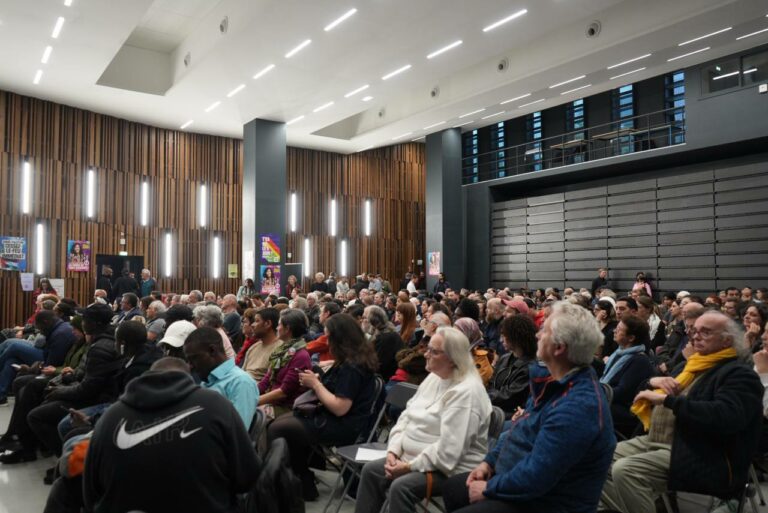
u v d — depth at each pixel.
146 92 13.37
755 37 12.04
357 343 3.93
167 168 16.30
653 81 15.70
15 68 11.81
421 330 6.82
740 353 3.04
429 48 10.95
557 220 17.12
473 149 20.30
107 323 4.70
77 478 2.38
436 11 9.52
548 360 2.44
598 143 16.50
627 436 4.19
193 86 12.90
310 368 4.29
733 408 2.77
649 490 3.06
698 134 13.50
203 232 16.83
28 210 13.45
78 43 10.63
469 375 3.08
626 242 15.41
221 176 17.23
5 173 13.04
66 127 14.21
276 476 2.09
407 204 21.19
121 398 2.01
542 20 9.91
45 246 13.75
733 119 12.90
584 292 11.25
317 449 4.00
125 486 1.88
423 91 15.33
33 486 4.42
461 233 18.53
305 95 13.49
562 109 17.88
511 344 4.29
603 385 3.45
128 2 9.20
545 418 2.37
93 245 14.63
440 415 3.04
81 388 4.36
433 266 18.41
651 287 14.78
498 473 2.53
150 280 13.24
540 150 17.38
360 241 20.05
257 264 14.81
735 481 2.82
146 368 4.28
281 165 15.45
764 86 12.40
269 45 10.78
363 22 9.87
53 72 12.03
